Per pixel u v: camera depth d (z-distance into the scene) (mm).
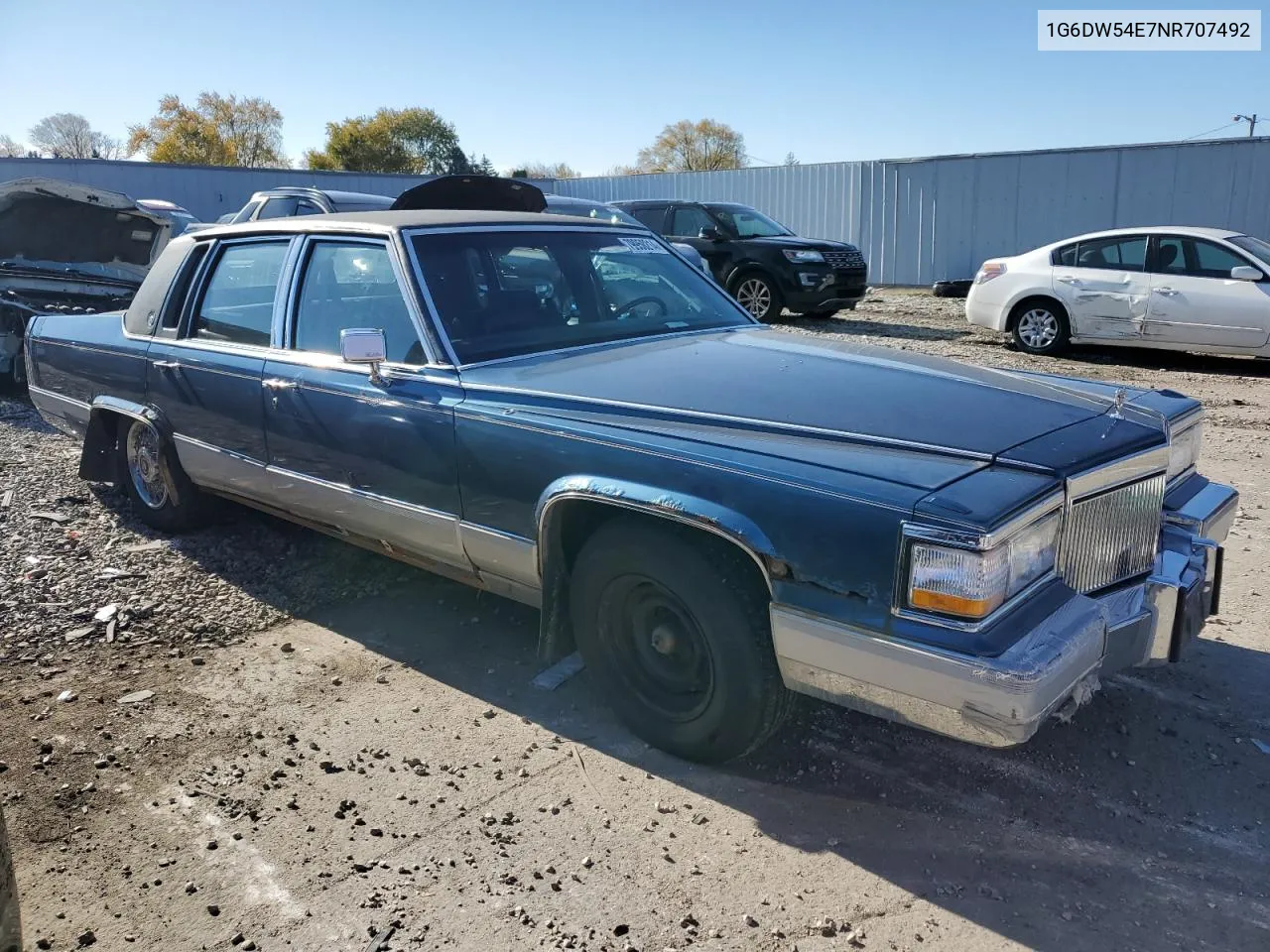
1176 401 3449
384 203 11320
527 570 3312
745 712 2885
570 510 3189
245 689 3658
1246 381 9930
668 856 2713
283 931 2449
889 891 2576
